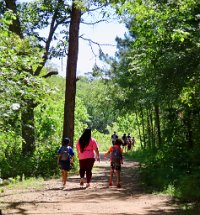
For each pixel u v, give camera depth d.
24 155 19.06
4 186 13.84
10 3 21.45
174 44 13.16
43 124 23.89
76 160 20.00
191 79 14.09
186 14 10.98
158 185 13.23
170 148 17.11
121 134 55.50
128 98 34.38
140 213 8.57
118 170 13.66
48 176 17.56
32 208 9.24
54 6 21.70
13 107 6.12
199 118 16.41
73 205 9.70
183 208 9.20
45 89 6.76
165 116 18.78
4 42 7.37
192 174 13.02
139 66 16.75
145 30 10.97
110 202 10.20
